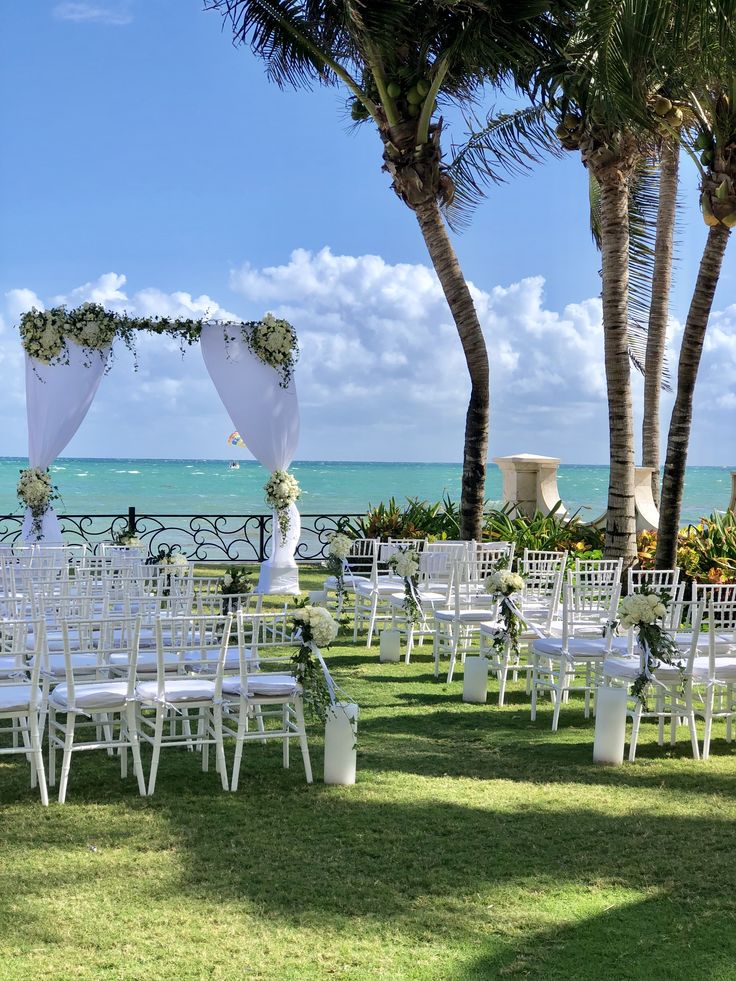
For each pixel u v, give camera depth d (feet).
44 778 16.55
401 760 19.53
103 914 12.34
